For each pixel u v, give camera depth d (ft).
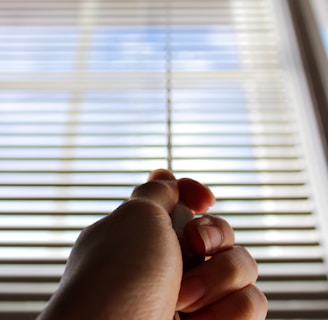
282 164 0.98
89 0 1.23
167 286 0.58
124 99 1.06
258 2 1.23
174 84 1.08
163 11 1.22
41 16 1.20
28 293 0.86
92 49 1.13
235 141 1.00
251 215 0.93
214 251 0.66
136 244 0.59
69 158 0.98
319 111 1.01
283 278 0.88
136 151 0.99
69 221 0.92
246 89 1.08
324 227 0.91
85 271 0.57
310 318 0.84
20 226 0.92
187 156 0.98
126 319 0.54
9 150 1.00
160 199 0.68
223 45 1.15
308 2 1.19
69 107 1.05
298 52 1.10
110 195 0.94
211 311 0.62
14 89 1.08
